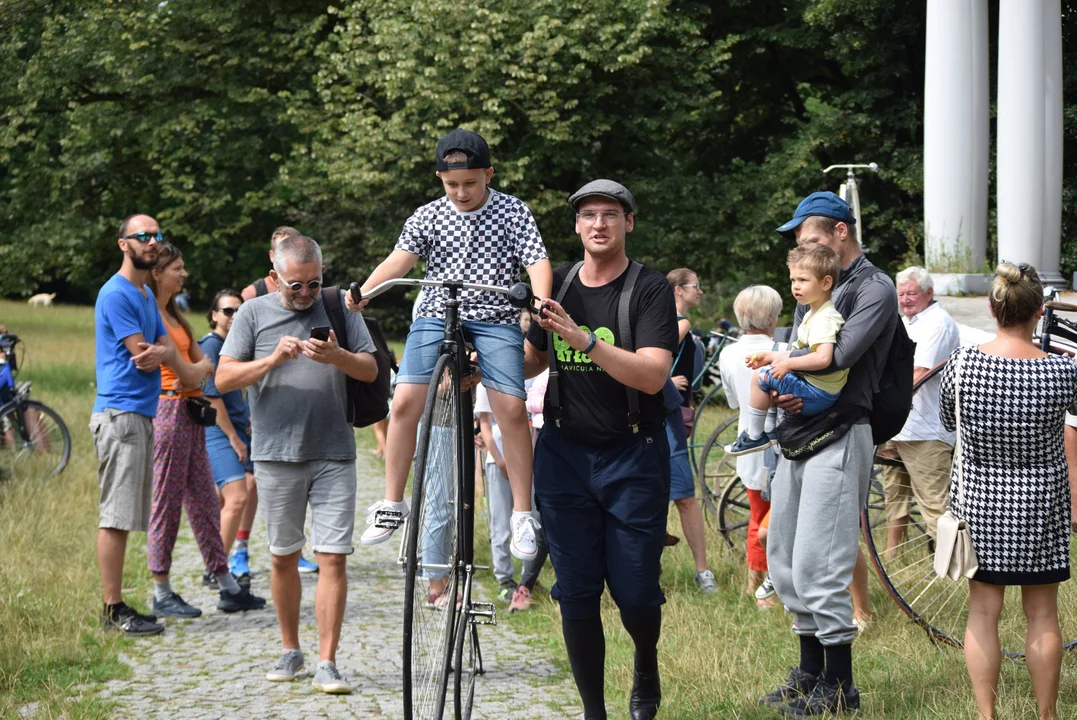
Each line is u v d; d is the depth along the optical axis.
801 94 35.66
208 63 37.06
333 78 31.95
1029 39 18.91
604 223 6.11
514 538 6.57
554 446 6.32
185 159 39.22
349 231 36.97
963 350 6.31
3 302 54.28
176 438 9.78
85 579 10.58
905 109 29.66
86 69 37.75
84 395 25.70
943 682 7.21
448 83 30.38
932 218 20.14
